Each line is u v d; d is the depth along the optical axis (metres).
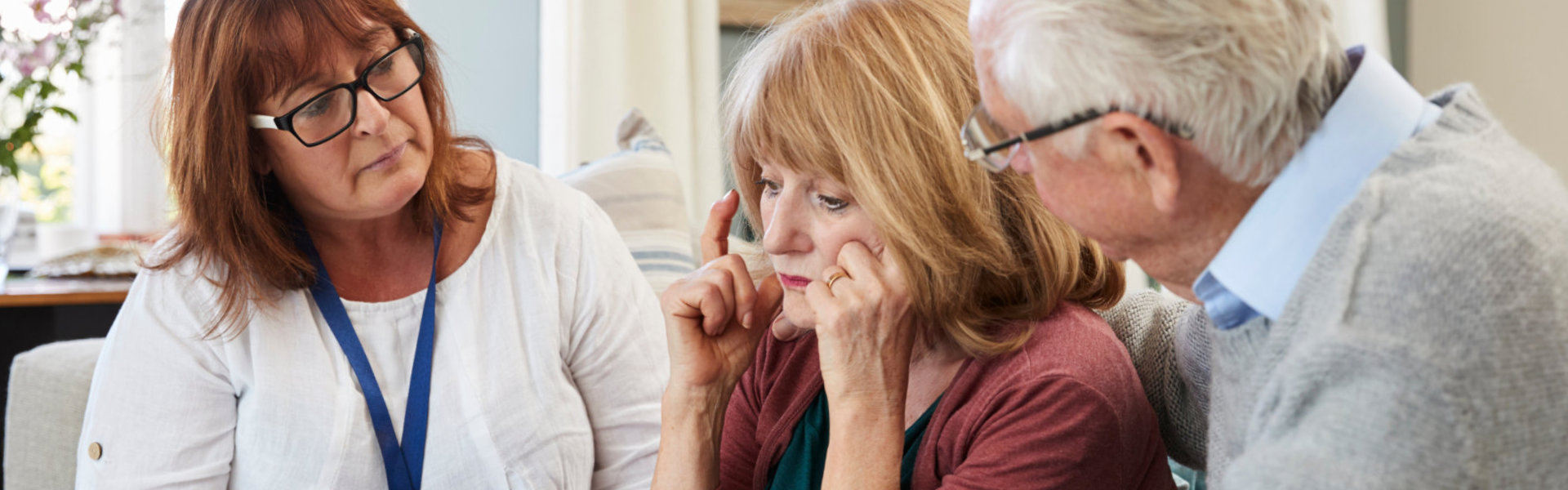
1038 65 0.65
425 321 1.33
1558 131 3.25
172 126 1.21
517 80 2.88
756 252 1.16
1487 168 0.60
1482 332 0.56
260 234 1.22
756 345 1.10
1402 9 3.60
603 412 1.43
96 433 1.26
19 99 2.29
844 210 0.92
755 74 0.93
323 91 1.15
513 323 1.35
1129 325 1.09
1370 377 0.58
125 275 2.46
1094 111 0.64
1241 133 0.63
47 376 1.55
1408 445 0.56
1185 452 1.06
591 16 2.77
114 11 2.34
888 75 0.87
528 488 1.33
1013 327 0.93
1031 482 0.85
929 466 0.94
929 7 0.90
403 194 1.21
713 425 1.09
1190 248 0.70
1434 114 0.67
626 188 1.91
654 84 2.87
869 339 0.90
